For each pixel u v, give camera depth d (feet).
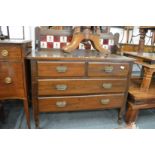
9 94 4.16
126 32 9.87
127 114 5.35
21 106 6.15
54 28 5.62
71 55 4.52
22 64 3.97
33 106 4.41
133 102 5.12
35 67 4.02
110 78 4.60
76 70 4.25
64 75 4.22
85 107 4.73
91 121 5.44
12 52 3.83
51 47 5.66
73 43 4.99
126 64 4.57
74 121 5.39
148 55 5.76
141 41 6.93
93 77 4.46
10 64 3.92
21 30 6.09
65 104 4.53
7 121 5.14
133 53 6.24
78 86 4.42
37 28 5.44
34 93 4.26
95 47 5.24
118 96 4.88
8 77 4.00
